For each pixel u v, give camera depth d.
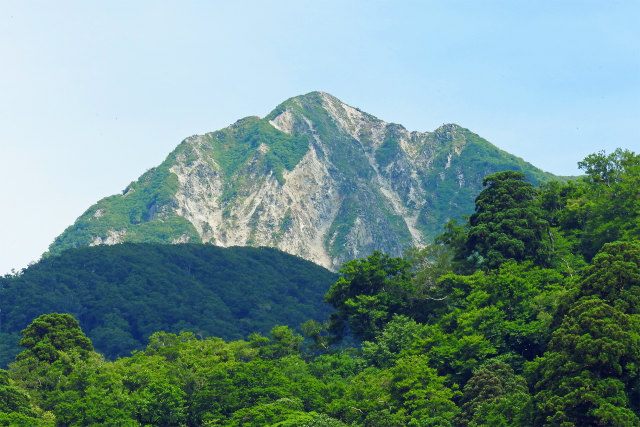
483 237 142.62
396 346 127.50
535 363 95.25
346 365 130.38
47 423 118.69
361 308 140.38
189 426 120.38
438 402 99.75
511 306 120.06
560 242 139.12
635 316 87.69
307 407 112.81
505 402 91.69
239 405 116.38
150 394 123.44
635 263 94.00
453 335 116.69
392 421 97.81
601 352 83.81
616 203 138.00
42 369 140.75
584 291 94.19
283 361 134.38
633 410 83.62
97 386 131.00
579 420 82.31
